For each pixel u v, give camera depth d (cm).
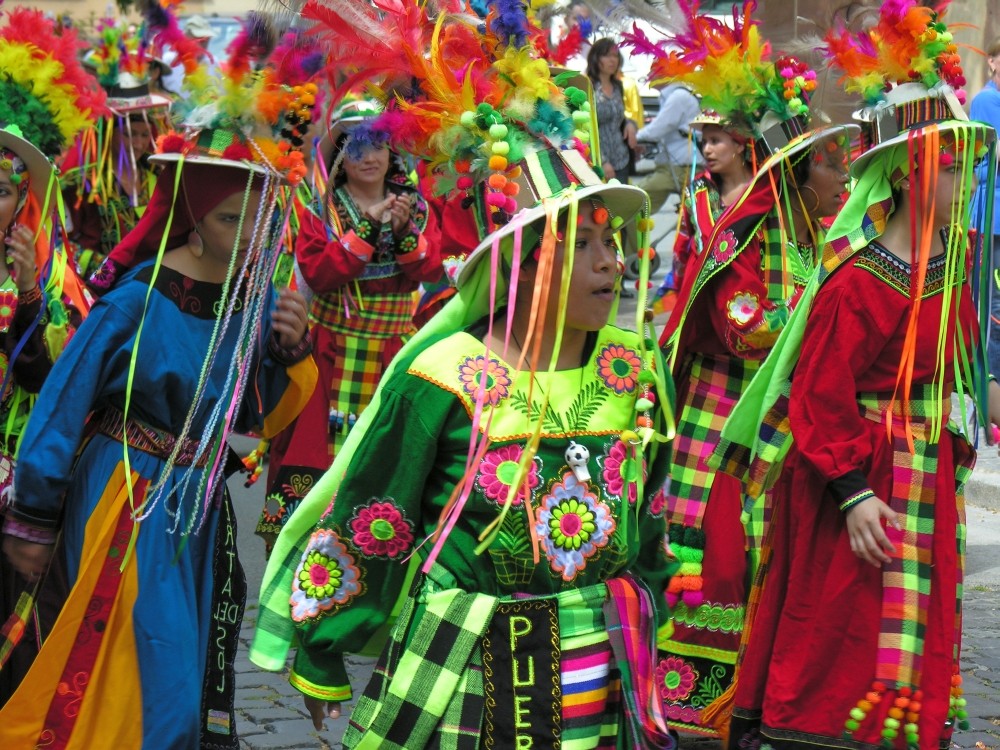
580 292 548
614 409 561
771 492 905
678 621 892
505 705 532
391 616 564
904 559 704
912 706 698
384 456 550
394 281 1161
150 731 662
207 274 691
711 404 921
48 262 810
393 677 542
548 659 535
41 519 665
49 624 689
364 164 1121
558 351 543
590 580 550
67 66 794
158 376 672
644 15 798
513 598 540
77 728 666
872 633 704
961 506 734
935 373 713
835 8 863
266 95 666
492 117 546
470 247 1182
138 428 682
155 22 675
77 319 820
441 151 566
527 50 577
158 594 671
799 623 720
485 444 532
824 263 722
